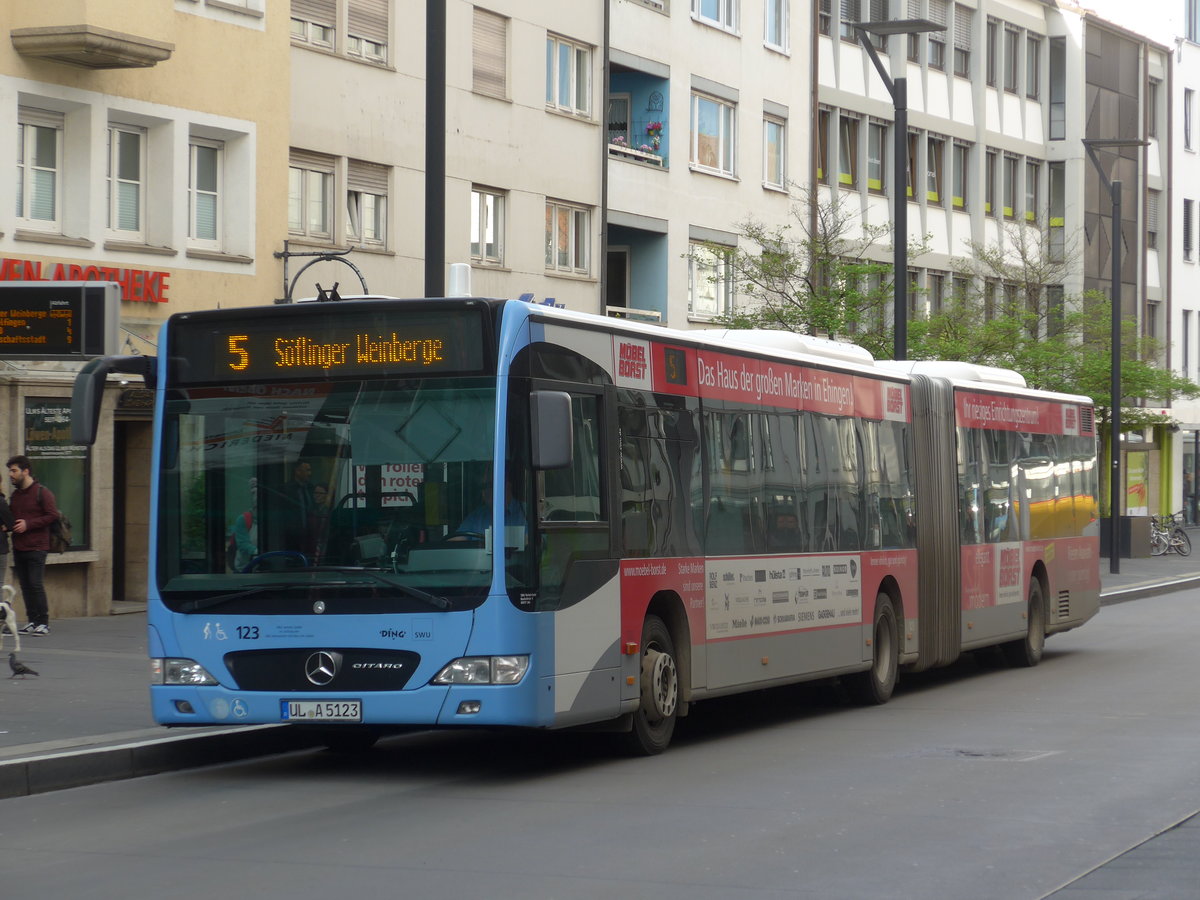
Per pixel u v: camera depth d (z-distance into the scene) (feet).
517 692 40.11
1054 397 81.66
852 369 60.44
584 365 43.52
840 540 58.18
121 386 83.41
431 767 44.45
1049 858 30.94
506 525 40.37
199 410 42.55
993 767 42.65
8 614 57.72
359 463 41.34
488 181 116.57
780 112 153.79
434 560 40.60
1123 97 214.07
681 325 139.95
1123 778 40.60
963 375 72.54
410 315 41.32
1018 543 75.05
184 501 42.47
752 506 52.11
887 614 61.82
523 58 120.06
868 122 168.45
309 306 41.91
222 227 90.74
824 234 127.24
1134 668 72.69
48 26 78.07
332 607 40.98
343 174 103.55
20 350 66.90
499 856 31.48
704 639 48.75
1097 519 86.69
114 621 80.48
